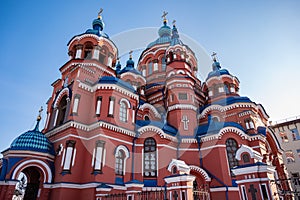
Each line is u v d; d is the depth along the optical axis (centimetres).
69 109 1794
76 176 1549
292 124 3809
